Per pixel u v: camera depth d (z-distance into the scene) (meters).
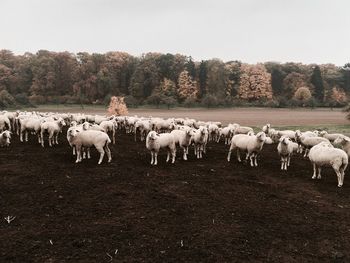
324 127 49.34
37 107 97.44
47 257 8.59
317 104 108.81
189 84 110.75
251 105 109.88
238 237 9.95
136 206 11.91
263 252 9.18
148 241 9.54
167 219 10.97
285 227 10.72
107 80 106.75
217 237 9.90
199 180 15.21
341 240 9.98
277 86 128.38
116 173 15.64
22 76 110.06
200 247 9.30
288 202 12.95
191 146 24.22
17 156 18.66
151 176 15.44
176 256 8.83
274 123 57.09
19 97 98.56
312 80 121.19
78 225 10.38
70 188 13.54
